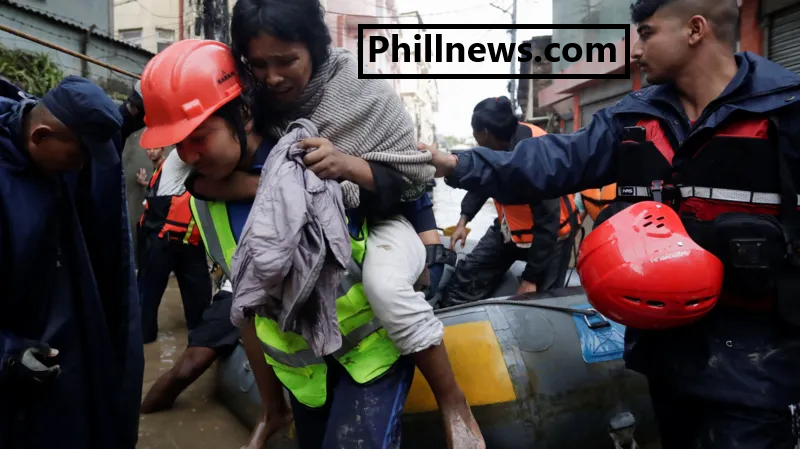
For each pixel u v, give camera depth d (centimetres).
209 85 132
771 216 129
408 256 152
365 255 149
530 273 275
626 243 132
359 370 152
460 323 208
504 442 194
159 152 434
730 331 138
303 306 133
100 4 984
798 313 128
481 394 194
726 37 138
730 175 133
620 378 207
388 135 141
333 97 140
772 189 131
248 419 241
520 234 282
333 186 131
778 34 582
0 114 144
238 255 127
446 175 165
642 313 132
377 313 146
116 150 159
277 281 121
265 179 128
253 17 129
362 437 148
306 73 137
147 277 343
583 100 1155
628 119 155
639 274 129
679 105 144
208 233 165
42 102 134
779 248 126
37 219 138
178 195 330
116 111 136
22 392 140
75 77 136
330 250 128
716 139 134
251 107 144
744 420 133
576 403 200
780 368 133
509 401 195
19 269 136
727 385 135
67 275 150
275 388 182
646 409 209
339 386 156
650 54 143
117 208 156
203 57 134
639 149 148
